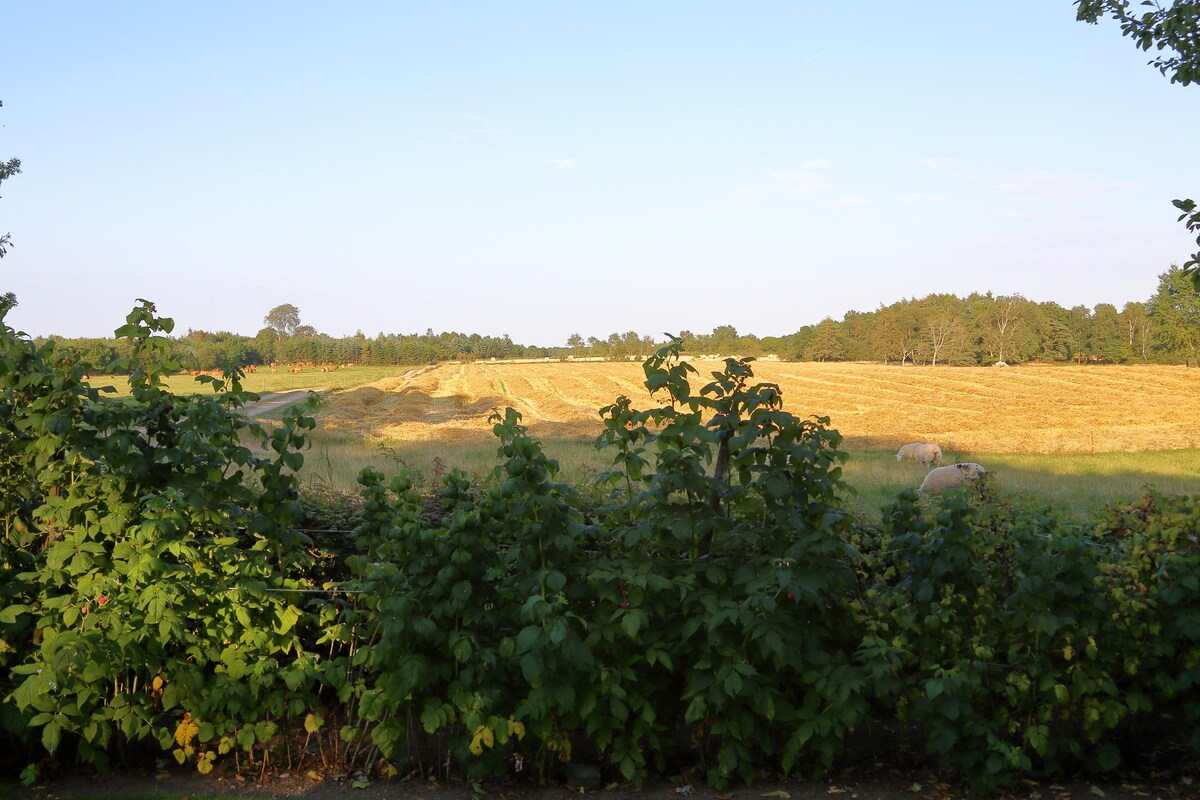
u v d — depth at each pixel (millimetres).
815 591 4285
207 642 4703
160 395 4820
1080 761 4820
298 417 4918
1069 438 37156
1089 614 4480
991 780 4434
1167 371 82438
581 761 4926
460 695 4359
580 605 4676
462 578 4438
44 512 4594
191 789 4594
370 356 150500
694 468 4594
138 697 4625
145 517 4488
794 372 90062
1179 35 5898
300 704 4730
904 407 53281
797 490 4559
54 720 4359
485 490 4836
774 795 4559
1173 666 4648
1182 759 4883
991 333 120875
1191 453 33438
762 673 4594
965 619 4570
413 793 4570
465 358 163875
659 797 4551
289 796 4520
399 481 4805
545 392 70625
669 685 4816
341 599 5172
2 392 4816
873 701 5418
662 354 4570
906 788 4645
